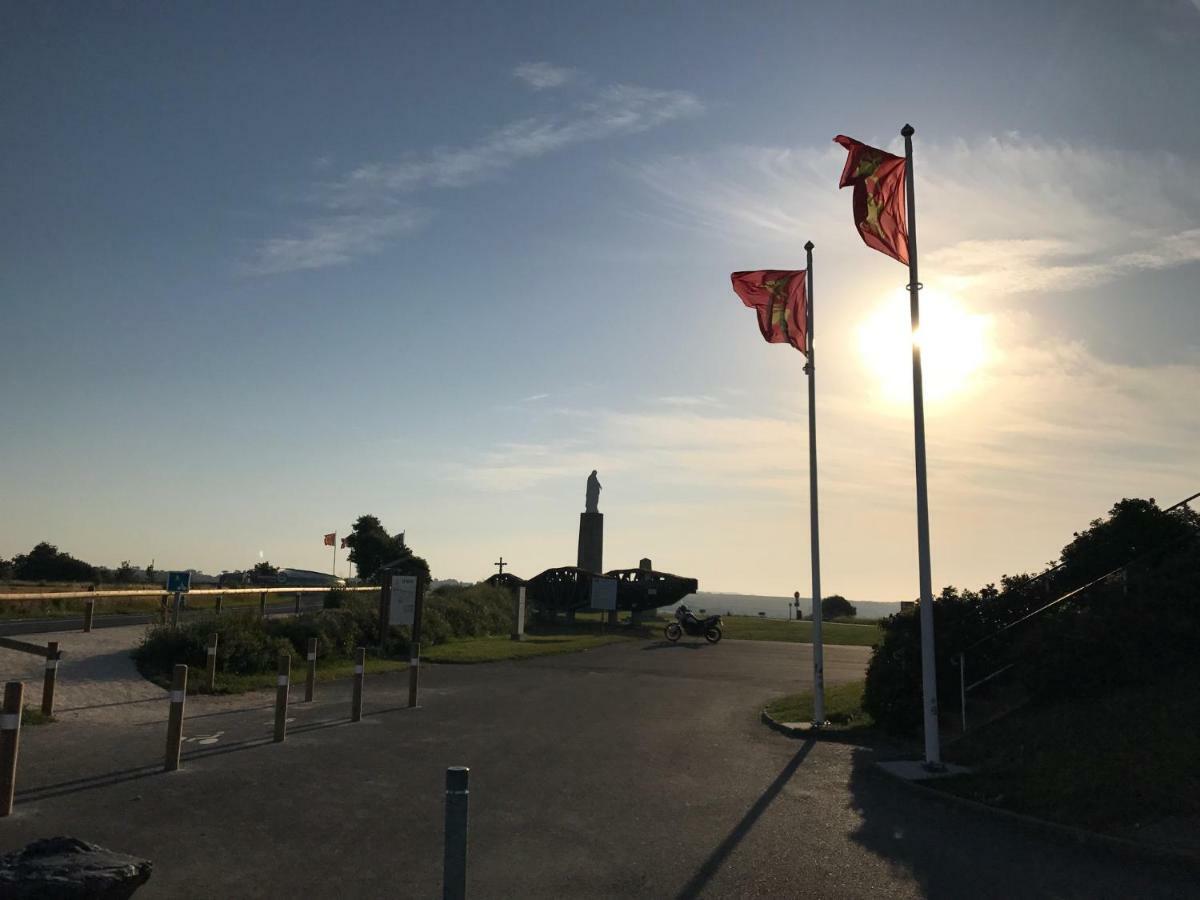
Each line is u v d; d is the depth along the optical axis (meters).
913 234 13.51
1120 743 11.18
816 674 16.33
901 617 16.56
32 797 9.82
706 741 15.11
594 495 50.12
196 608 36.31
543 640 36.06
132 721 15.04
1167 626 13.15
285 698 13.82
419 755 13.01
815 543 16.67
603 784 11.59
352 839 8.80
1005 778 11.27
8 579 53.84
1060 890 7.84
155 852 8.17
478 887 7.59
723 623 51.03
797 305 17.31
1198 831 8.76
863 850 8.97
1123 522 16.27
